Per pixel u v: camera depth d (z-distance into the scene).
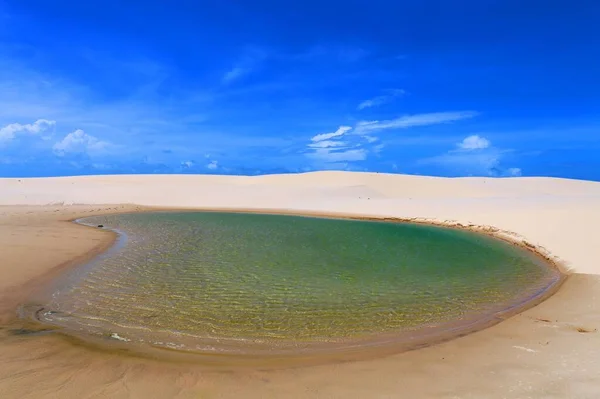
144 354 5.64
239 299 8.48
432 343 6.16
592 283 9.48
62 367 5.11
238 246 14.58
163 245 14.41
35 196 32.62
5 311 7.19
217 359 5.56
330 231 18.73
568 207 20.33
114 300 8.13
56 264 10.73
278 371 5.15
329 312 7.80
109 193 35.47
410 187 44.12
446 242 16.08
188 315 7.46
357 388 4.67
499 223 18.47
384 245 15.37
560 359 5.37
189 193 36.09
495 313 7.67
